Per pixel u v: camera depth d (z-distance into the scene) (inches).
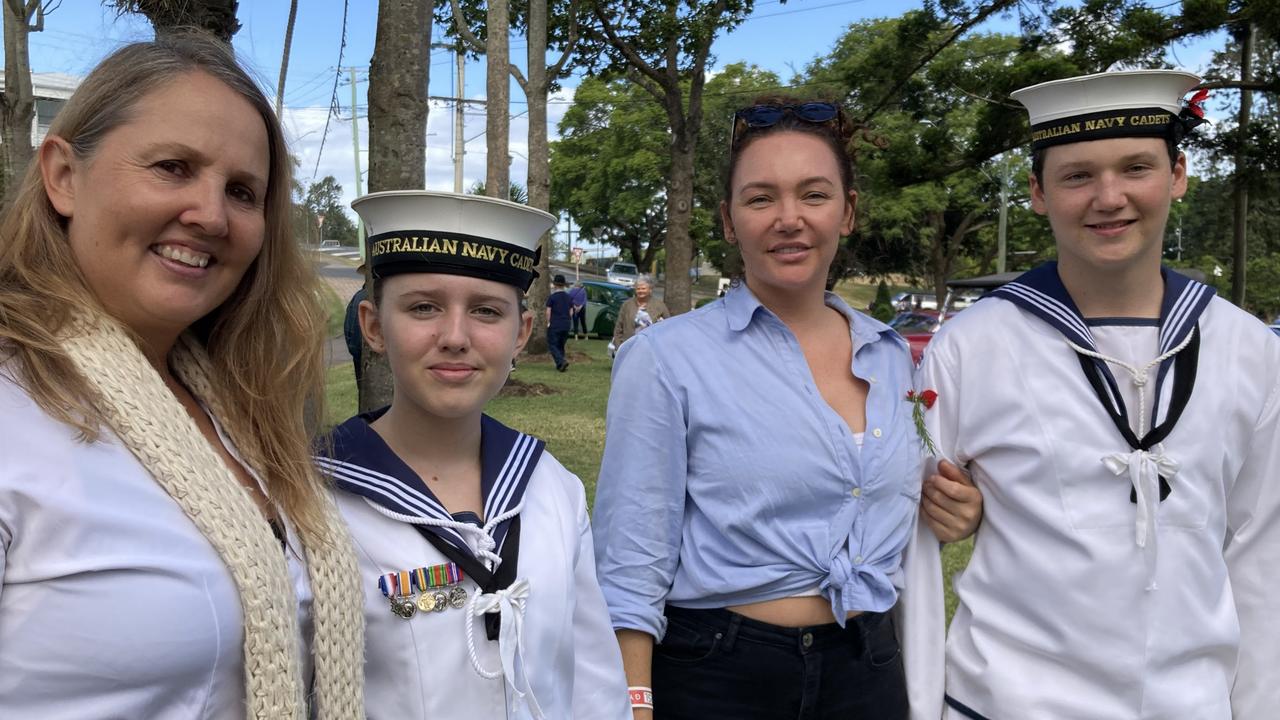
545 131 578.2
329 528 62.7
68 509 47.5
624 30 634.8
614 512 83.4
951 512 87.0
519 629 64.7
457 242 66.9
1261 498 83.4
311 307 69.1
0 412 48.3
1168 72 79.4
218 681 52.4
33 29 314.3
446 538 66.2
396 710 63.3
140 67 55.1
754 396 81.8
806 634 79.7
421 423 69.8
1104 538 80.0
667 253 668.7
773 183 82.4
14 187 57.8
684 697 82.4
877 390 85.4
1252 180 583.8
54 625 46.6
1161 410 80.9
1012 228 1462.8
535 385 494.3
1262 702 82.6
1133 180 80.4
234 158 56.9
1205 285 85.4
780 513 80.6
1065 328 83.7
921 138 631.2
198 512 52.3
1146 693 78.5
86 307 54.0
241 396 65.7
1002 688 82.5
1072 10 547.5
